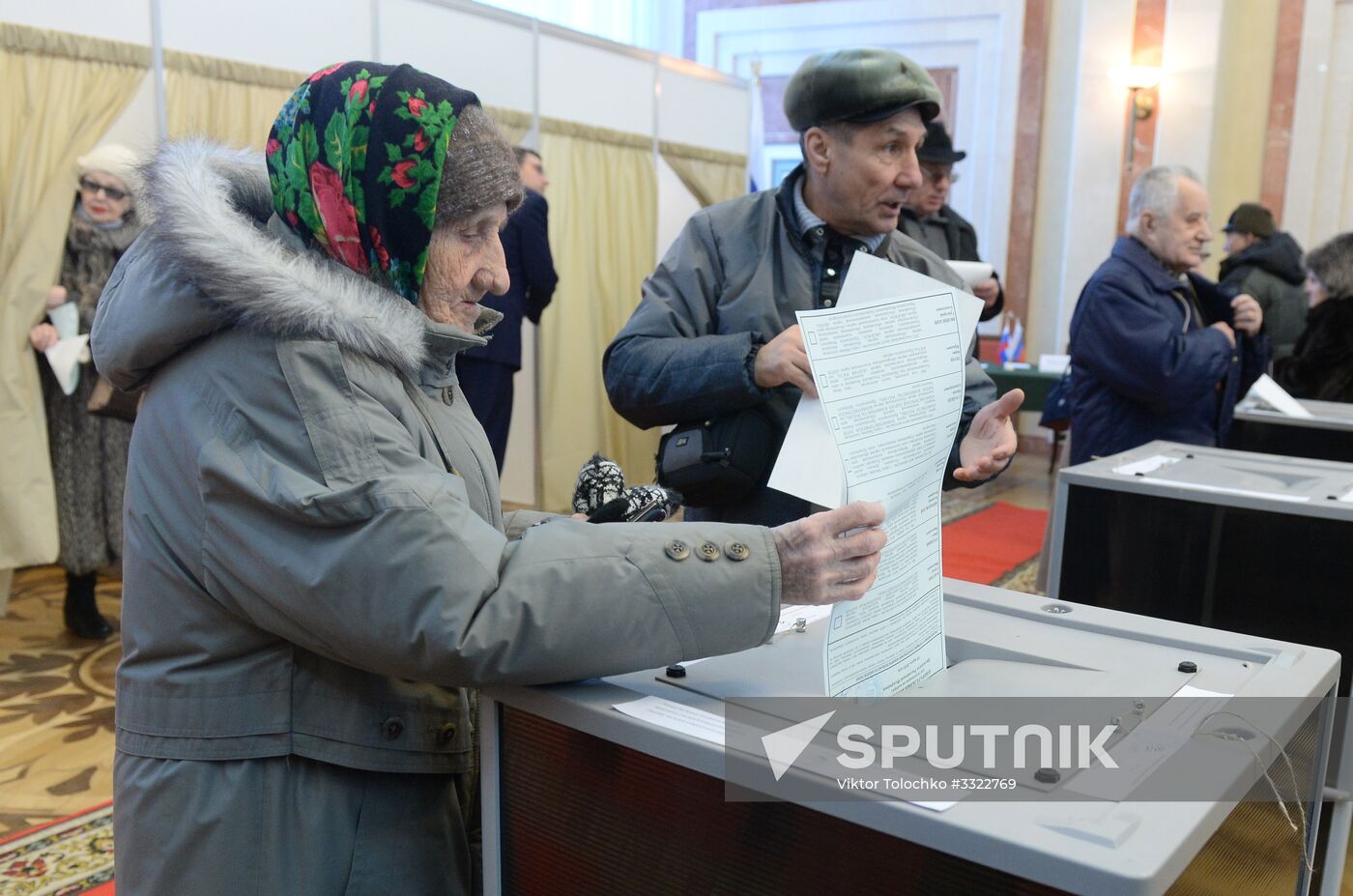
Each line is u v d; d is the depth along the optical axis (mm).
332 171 854
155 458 854
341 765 866
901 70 1405
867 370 753
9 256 3033
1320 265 4004
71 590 3227
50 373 3156
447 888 924
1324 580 1707
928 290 790
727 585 785
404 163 846
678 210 5516
